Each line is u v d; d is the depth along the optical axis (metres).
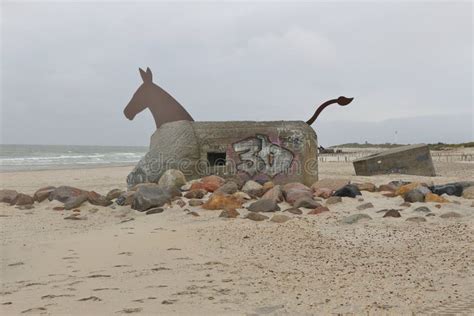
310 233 6.57
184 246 5.96
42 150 81.06
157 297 4.05
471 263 5.04
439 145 75.81
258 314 3.63
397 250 5.68
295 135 12.20
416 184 9.70
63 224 7.73
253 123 12.55
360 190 10.27
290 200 8.84
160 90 13.42
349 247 5.86
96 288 4.32
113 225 7.61
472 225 6.86
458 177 17.19
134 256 5.50
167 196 9.02
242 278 4.62
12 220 8.08
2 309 3.79
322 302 3.90
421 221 7.17
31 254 5.69
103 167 31.22
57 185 16.36
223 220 7.61
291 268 4.98
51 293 4.20
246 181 11.05
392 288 4.27
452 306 3.77
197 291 4.21
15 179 19.47
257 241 6.18
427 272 4.77
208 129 12.39
